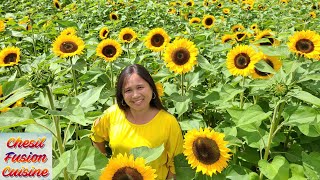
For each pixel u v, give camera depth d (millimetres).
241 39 1964
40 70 962
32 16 3135
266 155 1203
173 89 1649
